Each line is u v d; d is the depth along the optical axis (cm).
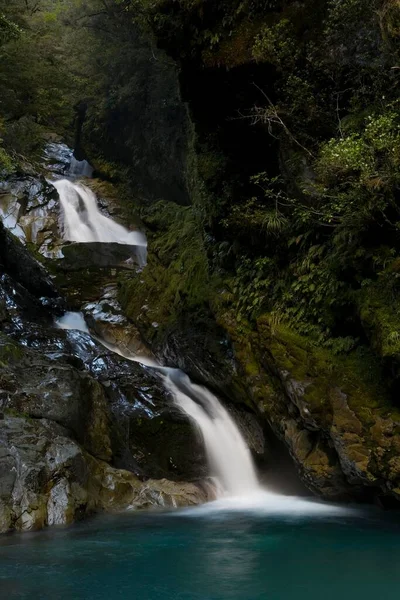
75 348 1173
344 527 725
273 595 480
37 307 1393
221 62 873
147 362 1312
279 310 875
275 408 891
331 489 839
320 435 832
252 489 1009
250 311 949
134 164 2383
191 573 540
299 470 871
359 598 472
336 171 744
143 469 962
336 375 775
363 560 579
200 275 1161
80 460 808
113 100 2348
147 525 745
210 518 790
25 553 610
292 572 541
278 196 862
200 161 1055
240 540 663
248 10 870
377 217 723
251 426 1027
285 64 837
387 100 760
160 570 549
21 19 2302
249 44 856
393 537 671
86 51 2583
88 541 662
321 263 819
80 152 2708
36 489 745
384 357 681
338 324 798
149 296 1391
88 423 937
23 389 870
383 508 812
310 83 834
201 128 1030
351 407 748
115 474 893
